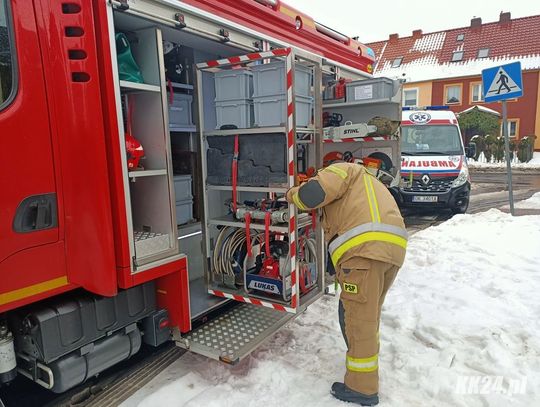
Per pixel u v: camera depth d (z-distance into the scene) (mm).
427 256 6145
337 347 3719
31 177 2445
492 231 7328
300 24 4434
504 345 3555
